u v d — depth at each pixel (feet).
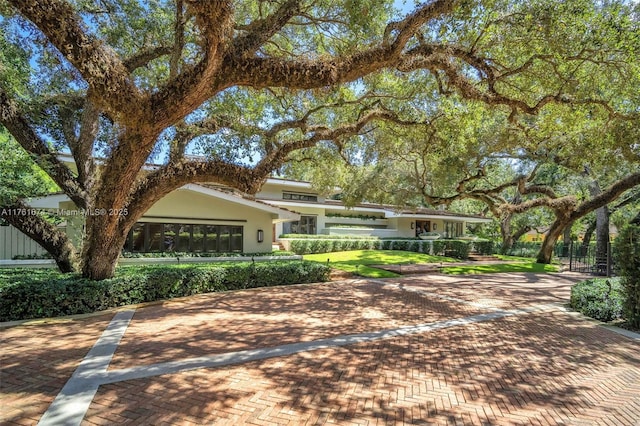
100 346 20.43
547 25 25.62
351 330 25.18
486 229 140.87
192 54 33.73
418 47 28.30
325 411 13.76
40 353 19.17
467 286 47.60
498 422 13.30
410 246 93.45
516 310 33.12
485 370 18.37
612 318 29.30
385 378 17.04
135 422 12.64
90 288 28.78
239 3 32.63
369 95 39.47
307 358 19.39
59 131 33.63
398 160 62.18
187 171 28.89
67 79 31.35
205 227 52.54
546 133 42.70
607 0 26.86
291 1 25.70
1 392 14.70
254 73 21.02
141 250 47.83
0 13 24.36
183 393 14.90
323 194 69.10
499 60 32.40
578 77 32.32
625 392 16.06
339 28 32.86
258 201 53.42
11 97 28.30
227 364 18.22
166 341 21.70
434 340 23.27
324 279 48.78
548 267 71.26
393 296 38.88
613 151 42.68
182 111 21.36
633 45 25.85
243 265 42.39
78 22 17.54
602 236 67.15
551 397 15.44
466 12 23.26
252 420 12.96
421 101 41.37
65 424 12.41
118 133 24.89
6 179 27.91
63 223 44.11
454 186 71.05
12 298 25.81
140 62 31.45
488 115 44.50
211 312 29.71
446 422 13.21
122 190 26.04
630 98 33.81
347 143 53.78
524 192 68.95
